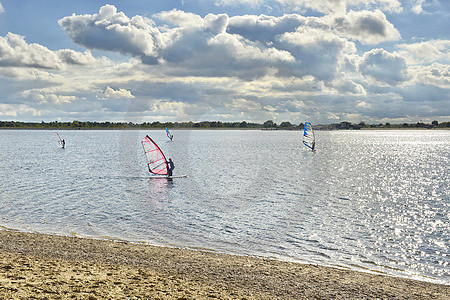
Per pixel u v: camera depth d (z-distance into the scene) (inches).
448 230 861.8
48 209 1007.0
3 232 711.1
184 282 428.1
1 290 312.7
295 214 1010.7
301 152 3909.9
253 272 513.3
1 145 4677.7
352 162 2923.2
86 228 819.4
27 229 795.4
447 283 548.4
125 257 550.9
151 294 358.3
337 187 1577.3
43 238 671.1
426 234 826.2
